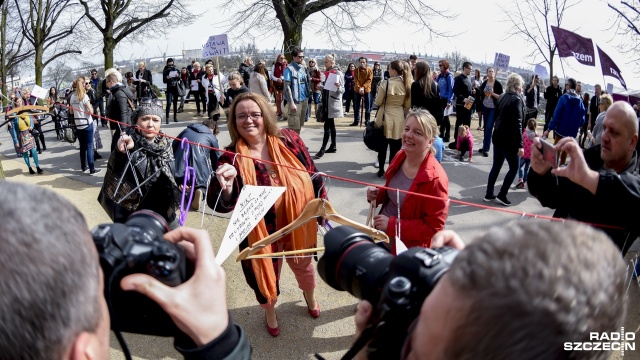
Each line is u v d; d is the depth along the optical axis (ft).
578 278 1.95
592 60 22.48
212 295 2.79
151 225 3.42
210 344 2.71
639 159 8.84
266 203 8.70
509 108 18.62
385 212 10.41
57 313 2.08
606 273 2.02
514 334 1.94
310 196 10.25
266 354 10.80
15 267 2.01
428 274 2.86
